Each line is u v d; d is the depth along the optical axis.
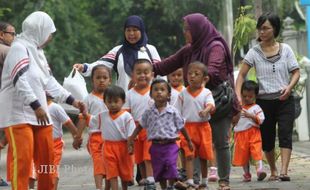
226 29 54.19
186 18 19.36
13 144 16.14
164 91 18.48
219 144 19.22
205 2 66.69
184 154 19.55
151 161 18.89
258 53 22.30
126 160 18.75
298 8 70.25
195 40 19.34
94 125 19.31
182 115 19.31
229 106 18.98
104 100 18.73
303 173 24.67
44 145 16.53
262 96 22.28
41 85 16.45
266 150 22.73
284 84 22.16
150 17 74.94
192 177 19.02
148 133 18.75
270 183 21.86
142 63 20.00
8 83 16.20
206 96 18.98
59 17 68.19
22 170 16.16
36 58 16.50
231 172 26.08
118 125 18.56
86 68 21.78
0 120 16.27
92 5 75.44
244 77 22.59
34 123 16.22
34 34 16.53
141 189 21.30
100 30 75.94
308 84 41.28
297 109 32.84
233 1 62.84
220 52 19.00
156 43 75.69
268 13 22.16
